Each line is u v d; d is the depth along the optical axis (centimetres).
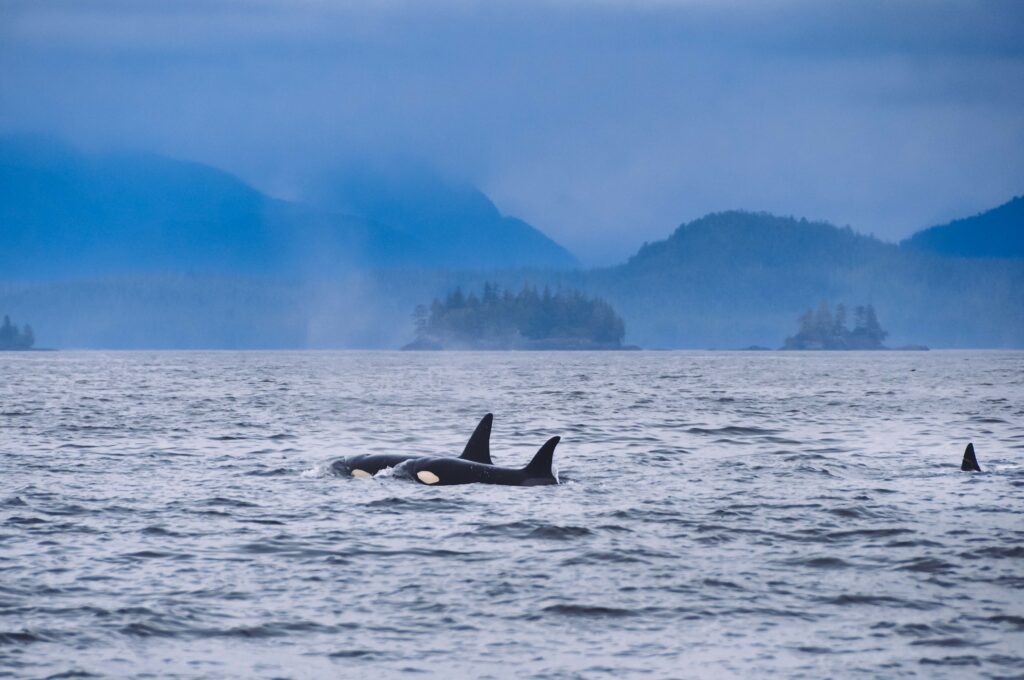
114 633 5075
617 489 9431
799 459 12106
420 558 6562
